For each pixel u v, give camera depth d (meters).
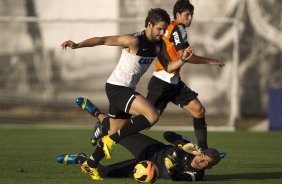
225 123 58.44
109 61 60.22
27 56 60.62
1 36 60.66
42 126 53.81
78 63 60.38
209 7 60.94
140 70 24.88
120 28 60.72
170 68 24.44
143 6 60.72
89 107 27.45
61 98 60.38
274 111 53.44
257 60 61.56
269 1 61.50
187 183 23.30
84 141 41.59
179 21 28.22
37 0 61.12
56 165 28.88
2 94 60.19
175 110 58.50
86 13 60.94
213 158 22.89
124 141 24.78
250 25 61.38
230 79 60.03
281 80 61.53
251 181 24.38
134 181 23.64
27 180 23.98
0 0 61.31
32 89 60.38
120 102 24.45
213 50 60.47
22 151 35.22
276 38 61.41
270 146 40.56
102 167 24.88
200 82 60.12
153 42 24.61
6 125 54.38
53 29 60.62
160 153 24.19
